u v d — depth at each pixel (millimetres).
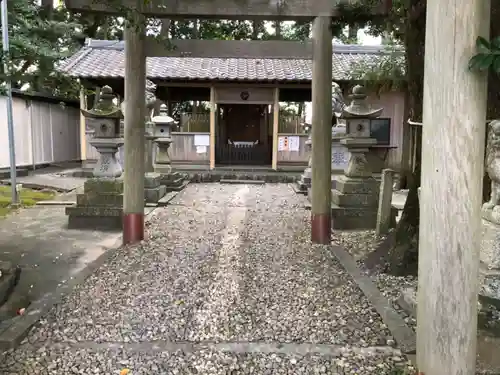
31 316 3609
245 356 3025
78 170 14516
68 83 11664
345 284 4430
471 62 2201
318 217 6109
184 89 16328
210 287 4355
